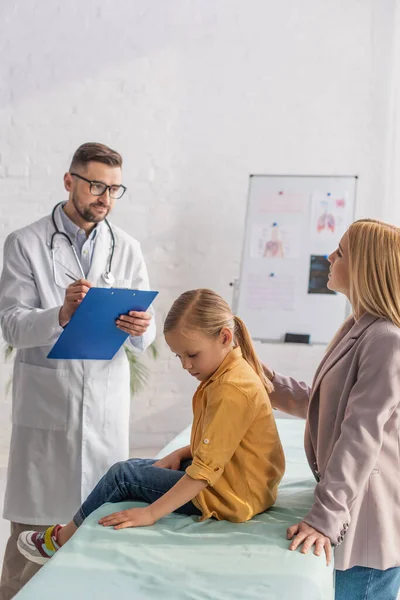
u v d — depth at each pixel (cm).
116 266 235
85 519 164
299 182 403
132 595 128
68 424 220
